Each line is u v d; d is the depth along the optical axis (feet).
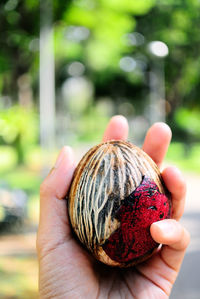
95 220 0.91
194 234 2.85
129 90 16.66
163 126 1.14
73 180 0.99
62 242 1.02
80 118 19.95
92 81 15.60
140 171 0.93
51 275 0.99
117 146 0.95
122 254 0.91
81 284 0.98
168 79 12.09
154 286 1.02
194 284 2.05
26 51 6.20
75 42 9.70
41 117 5.85
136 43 10.43
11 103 7.23
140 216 0.90
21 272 1.97
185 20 9.94
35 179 4.80
